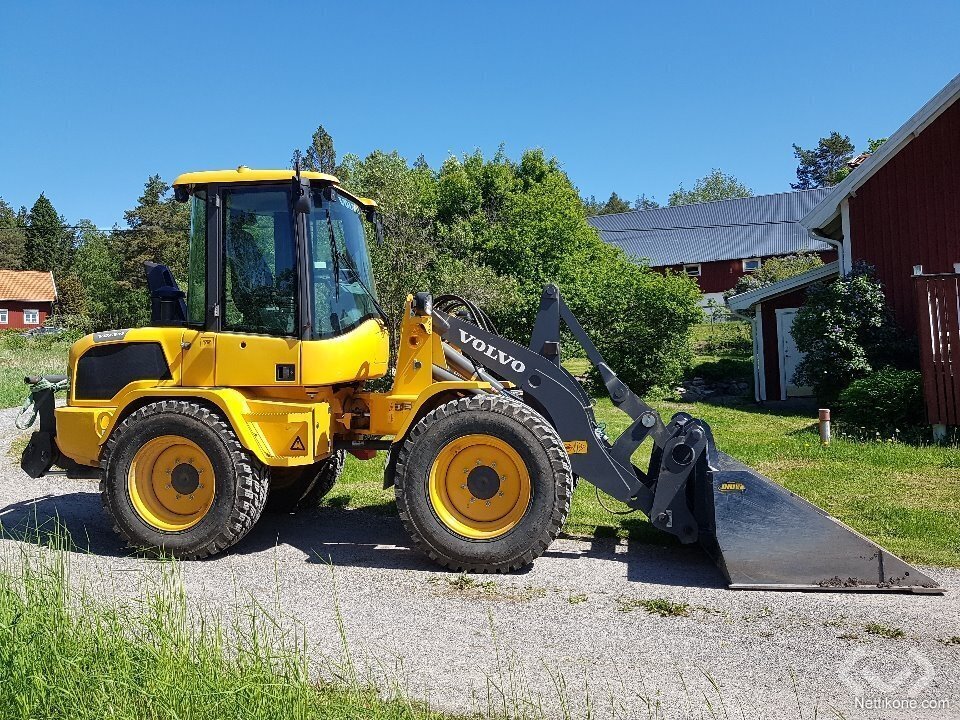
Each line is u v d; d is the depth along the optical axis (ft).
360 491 26.43
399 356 20.10
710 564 18.60
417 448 18.25
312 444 18.85
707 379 67.31
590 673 12.68
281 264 19.24
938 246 49.62
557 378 19.19
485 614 15.37
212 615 15.10
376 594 16.55
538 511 17.71
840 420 40.27
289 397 19.74
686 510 18.48
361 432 20.62
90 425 19.77
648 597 16.30
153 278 20.77
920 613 15.16
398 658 12.78
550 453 17.76
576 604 15.90
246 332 19.30
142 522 18.99
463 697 11.78
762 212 157.17
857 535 16.60
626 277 62.85
